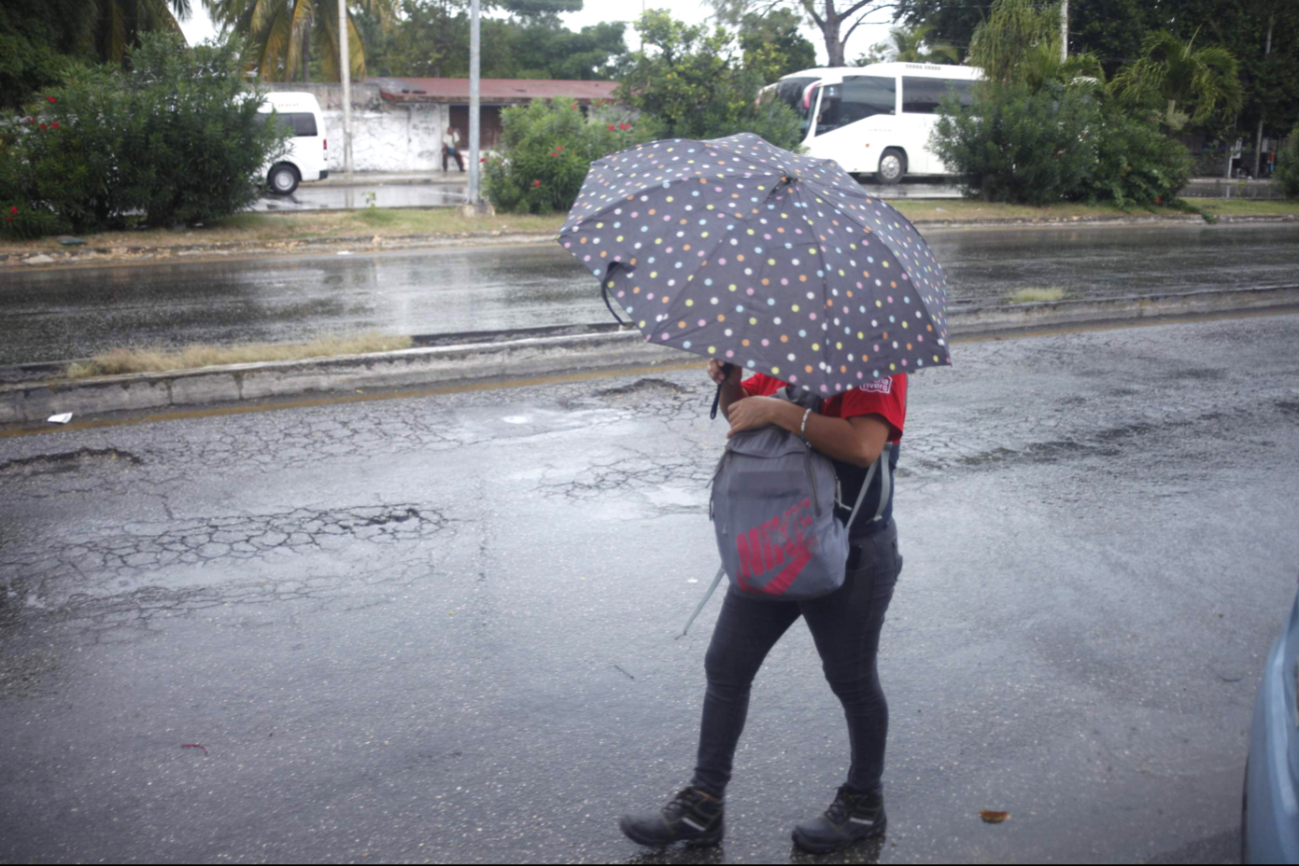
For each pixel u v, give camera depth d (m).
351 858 2.91
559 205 21.23
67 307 11.80
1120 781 3.25
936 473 6.21
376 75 58.25
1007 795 3.18
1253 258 16.52
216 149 17.89
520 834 3.01
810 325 2.33
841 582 2.55
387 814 3.10
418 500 5.67
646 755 3.40
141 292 12.98
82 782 3.26
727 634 2.81
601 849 2.95
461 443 6.68
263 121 18.91
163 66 18.19
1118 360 9.21
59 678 3.87
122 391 7.27
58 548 5.00
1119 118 25.20
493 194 20.92
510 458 6.40
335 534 5.20
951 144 24.95
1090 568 4.85
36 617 4.33
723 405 2.88
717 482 2.66
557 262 16.09
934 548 5.08
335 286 13.52
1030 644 4.13
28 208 16.78
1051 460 6.46
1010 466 6.34
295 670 3.92
